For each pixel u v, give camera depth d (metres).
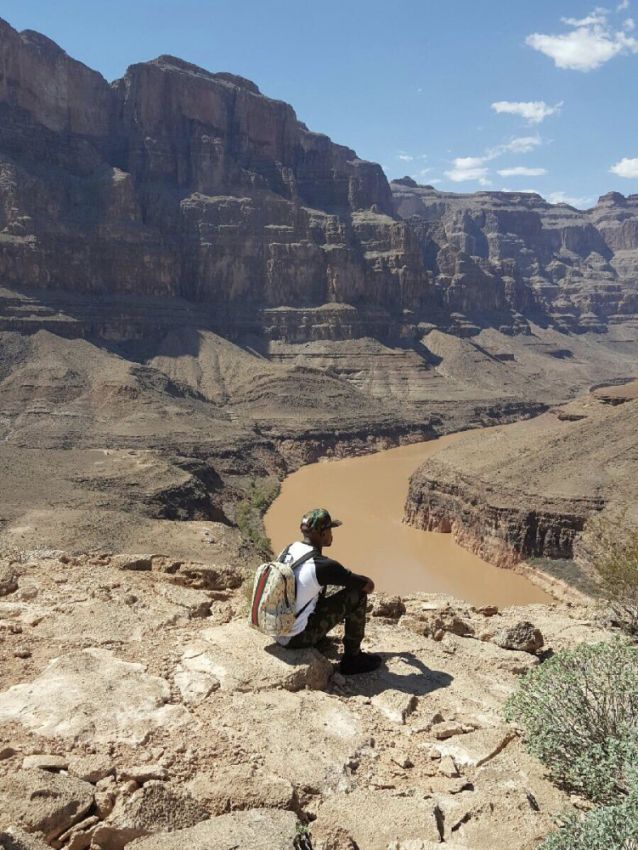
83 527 61.97
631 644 13.45
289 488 112.44
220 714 8.43
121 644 9.97
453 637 12.65
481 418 170.12
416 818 6.93
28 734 7.72
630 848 6.21
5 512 66.50
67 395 126.56
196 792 7.06
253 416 143.12
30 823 6.41
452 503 86.06
